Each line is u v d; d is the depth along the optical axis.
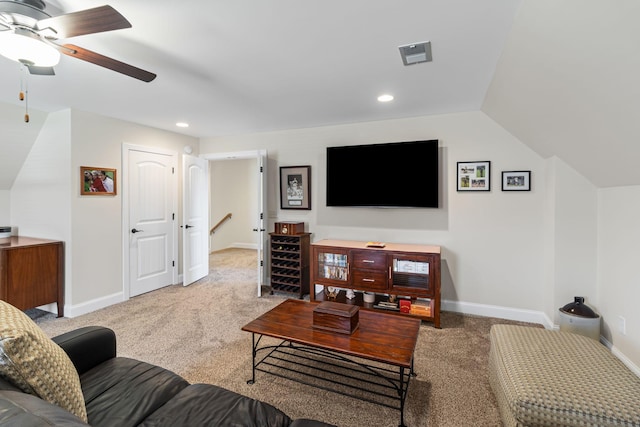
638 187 2.11
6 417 0.66
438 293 3.02
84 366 1.54
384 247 3.35
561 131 2.23
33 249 3.06
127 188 3.83
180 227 4.62
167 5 1.50
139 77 1.88
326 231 4.07
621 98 1.46
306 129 4.16
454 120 3.38
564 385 1.40
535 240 3.11
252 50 1.99
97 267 3.51
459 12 1.58
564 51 1.49
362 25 1.70
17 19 1.38
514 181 3.16
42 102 3.05
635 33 1.12
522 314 3.18
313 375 2.19
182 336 2.82
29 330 1.09
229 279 4.87
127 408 1.26
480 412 1.82
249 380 2.12
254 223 7.98
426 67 2.24
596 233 2.67
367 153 3.67
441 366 2.32
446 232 3.44
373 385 2.08
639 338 2.09
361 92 2.76
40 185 3.47
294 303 2.51
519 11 1.53
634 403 1.28
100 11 1.27
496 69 2.24
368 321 2.15
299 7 1.53
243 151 4.59
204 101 3.03
